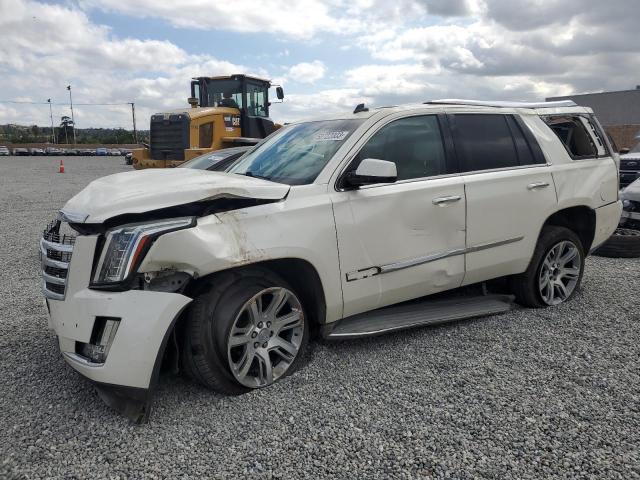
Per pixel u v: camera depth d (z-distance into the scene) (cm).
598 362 382
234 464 273
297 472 266
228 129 1488
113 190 337
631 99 2739
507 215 460
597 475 258
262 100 1619
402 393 342
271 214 346
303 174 390
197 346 323
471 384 352
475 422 306
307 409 324
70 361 320
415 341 426
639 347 408
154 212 316
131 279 304
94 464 275
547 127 510
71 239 327
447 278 434
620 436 290
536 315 482
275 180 397
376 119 415
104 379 301
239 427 306
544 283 500
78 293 314
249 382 343
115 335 300
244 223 335
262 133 1583
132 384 300
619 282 591
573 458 271
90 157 5100
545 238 494
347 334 389
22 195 1659
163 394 346
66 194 1689
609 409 318
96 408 330
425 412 318
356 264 383
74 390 354
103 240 315
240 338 336
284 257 347
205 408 327
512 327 452
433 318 433
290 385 354
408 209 405
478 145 459
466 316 449
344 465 271
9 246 873
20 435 300
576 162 517
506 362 385
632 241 711
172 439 296
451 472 263
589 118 546
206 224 323
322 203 368
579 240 522
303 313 369
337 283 375
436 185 421
